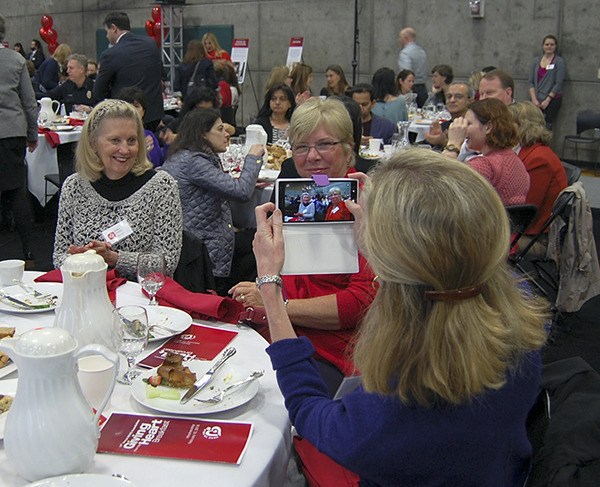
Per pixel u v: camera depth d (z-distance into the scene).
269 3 10.29
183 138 3.28
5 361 1.38
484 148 3.28
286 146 4.79
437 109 7.28
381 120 5.18
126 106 2.30
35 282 1.96
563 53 7.74
